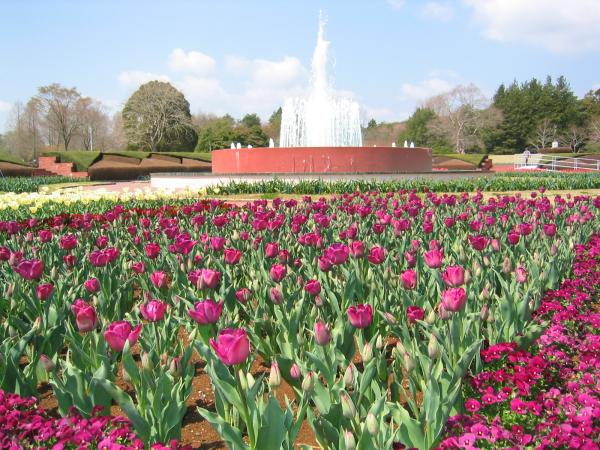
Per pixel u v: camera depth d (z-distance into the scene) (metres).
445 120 83.12
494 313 4.58
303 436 3.70
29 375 4.04
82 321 3.58
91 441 3.02
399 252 6.55
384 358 4.02
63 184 33.56
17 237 7.65
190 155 54.56
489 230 8.49
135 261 6.86
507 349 3.86
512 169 51.81
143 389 3.31
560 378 3.84
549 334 4.21
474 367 4.01
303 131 28.61
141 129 74.44
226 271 5.73
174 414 3.21
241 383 2.85
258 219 7.01
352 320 3.47
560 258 6.54
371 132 104.81
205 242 6.68
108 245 8.12
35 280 5.33
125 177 44.97
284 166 22.58
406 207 10.29
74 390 3.36
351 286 4.90
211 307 3.12
